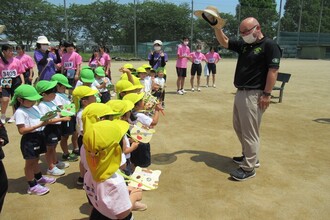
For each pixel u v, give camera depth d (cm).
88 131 214
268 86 418
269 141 606
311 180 441
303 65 2878
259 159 514
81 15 4959
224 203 379
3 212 356
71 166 489
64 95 520
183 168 480
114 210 224
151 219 344
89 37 5203
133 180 280
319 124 738
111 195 222
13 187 416
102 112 289
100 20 5119
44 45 809
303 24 6153
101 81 700
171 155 532
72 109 434
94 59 1062
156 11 5175
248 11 5222
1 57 710
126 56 3912
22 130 374
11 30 4519
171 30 5331
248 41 427
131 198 265
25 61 827
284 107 935
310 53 4428
